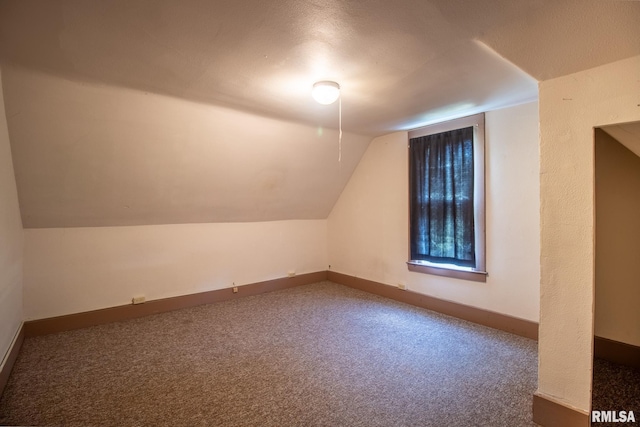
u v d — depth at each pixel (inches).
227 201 154.7
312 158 158.7
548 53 62.0
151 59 75.3
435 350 103.3
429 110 118.6
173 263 149.9
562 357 66.6
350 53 72.6
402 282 158.1
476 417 70.4
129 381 85.8
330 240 203.9
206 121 115.4
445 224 136.7
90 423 68.9
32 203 110.4
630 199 94.0
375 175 169.9
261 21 60.1
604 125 61.3
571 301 65.5
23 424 68.4
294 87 93.3
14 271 101.9
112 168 114.0
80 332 121.1
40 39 65.8
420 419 69.7
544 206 68.7
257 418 70.6
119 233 136.3
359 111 118.4
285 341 111.6
